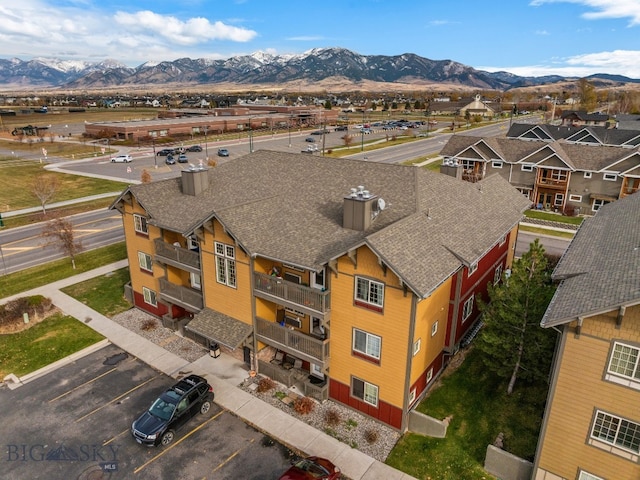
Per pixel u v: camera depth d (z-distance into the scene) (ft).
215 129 444.14
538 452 59.47
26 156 336.29
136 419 75.61
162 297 102.58
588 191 192.13
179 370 89.40
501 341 74.02
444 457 67.36
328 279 74.43
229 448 69.62
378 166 94.22
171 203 102.99
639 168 178.91
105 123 424.46
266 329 83.71
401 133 450.30
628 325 48.96
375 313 69.87
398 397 71.26
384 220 78.48
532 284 75.15
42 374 88.22
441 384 82.69
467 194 99.91
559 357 54.60
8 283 129.18
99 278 132.57
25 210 204.44
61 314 111.55
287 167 104.73
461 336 90.27
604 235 76.84
